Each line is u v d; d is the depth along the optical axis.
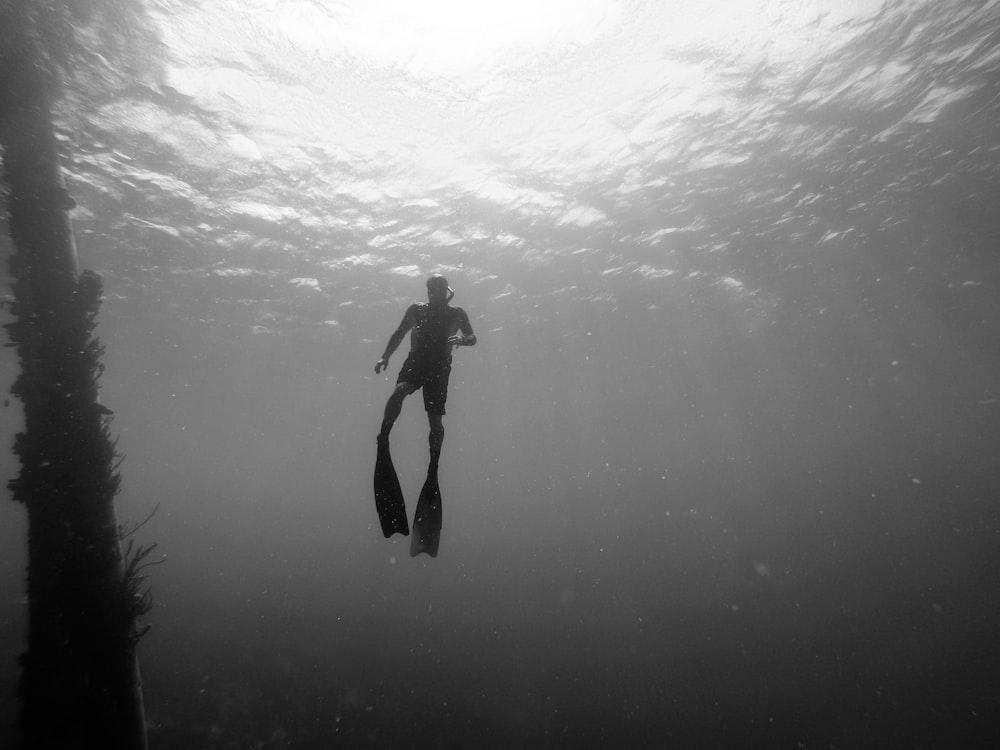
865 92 11.28
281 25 9.25
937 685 9.53
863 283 21.72
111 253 15.41
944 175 14.00
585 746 8.95
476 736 9.37
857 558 18.92
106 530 5.75
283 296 20.12
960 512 25.70
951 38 9.71
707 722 9.39
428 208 14.88
